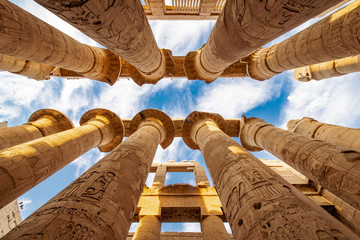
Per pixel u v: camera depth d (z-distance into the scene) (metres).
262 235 2.80
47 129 9.54
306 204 3.06
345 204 8.81
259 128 9.24
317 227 2.56
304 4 2.77
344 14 5.36
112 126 10.68
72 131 7.97
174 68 10.82
